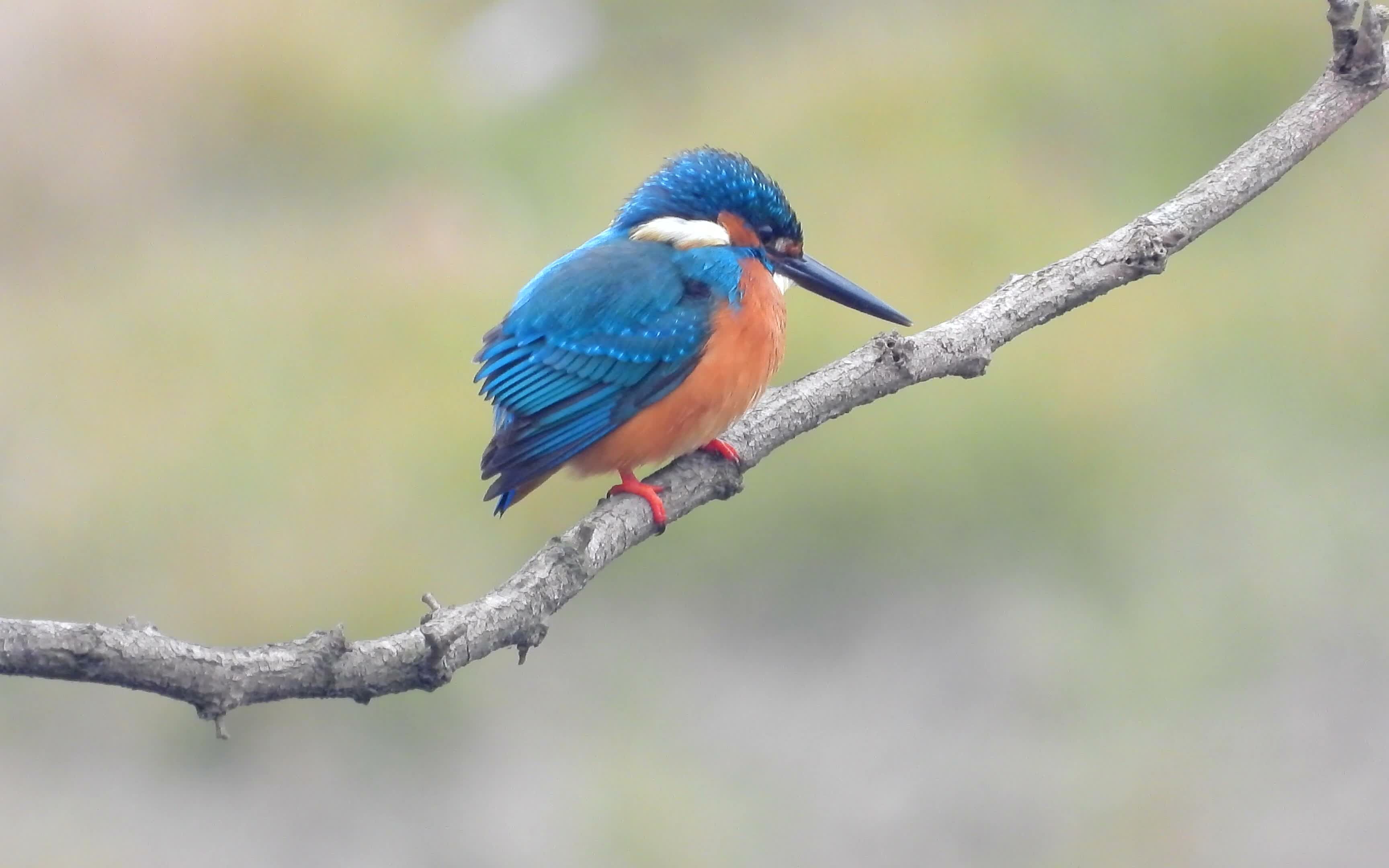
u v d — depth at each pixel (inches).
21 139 735.1
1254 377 584.1
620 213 350.0
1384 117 692.1
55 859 444.5
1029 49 735.7
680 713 487.5
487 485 529.0
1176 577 522.0
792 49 799.7
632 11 856.9
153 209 736.3
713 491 295.9
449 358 579.5
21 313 646.5
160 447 555.2
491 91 815.1
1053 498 539.2
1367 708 471.5
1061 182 677.9
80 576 515.2
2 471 549.6
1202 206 276.4
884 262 603.8
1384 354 585.9
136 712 497.0
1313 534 530.9
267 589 508.1
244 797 470.9
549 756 474.6
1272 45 713.6
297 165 759.7
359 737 490.6
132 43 756.6
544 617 218.5
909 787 455.2
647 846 436.8
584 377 313.0
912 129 697.0
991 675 495.5
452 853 443.5
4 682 500.4
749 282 325.1
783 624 522.9
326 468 540.1
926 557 536.1
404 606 506.6
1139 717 477.1
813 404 290.7
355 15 829.2
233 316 622.8
